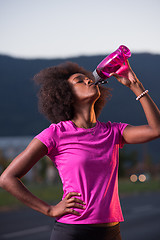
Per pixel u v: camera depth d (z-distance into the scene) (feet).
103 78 7.50
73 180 6.72
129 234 27.20
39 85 8.02
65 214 6.66
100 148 6.90
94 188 6.65
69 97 7.43
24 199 6.70
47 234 26.35
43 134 6.89
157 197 63.46
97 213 6.54
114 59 7.26
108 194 6.73
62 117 7.57
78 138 6.89
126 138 7.40
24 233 26.81
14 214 38.11
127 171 142.00
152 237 25.79
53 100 7.63
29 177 103.91
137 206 48.42
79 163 6.68
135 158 145.69
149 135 7.08
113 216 6.71
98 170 6.73
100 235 6.53
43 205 6.70
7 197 52.54
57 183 94.58
